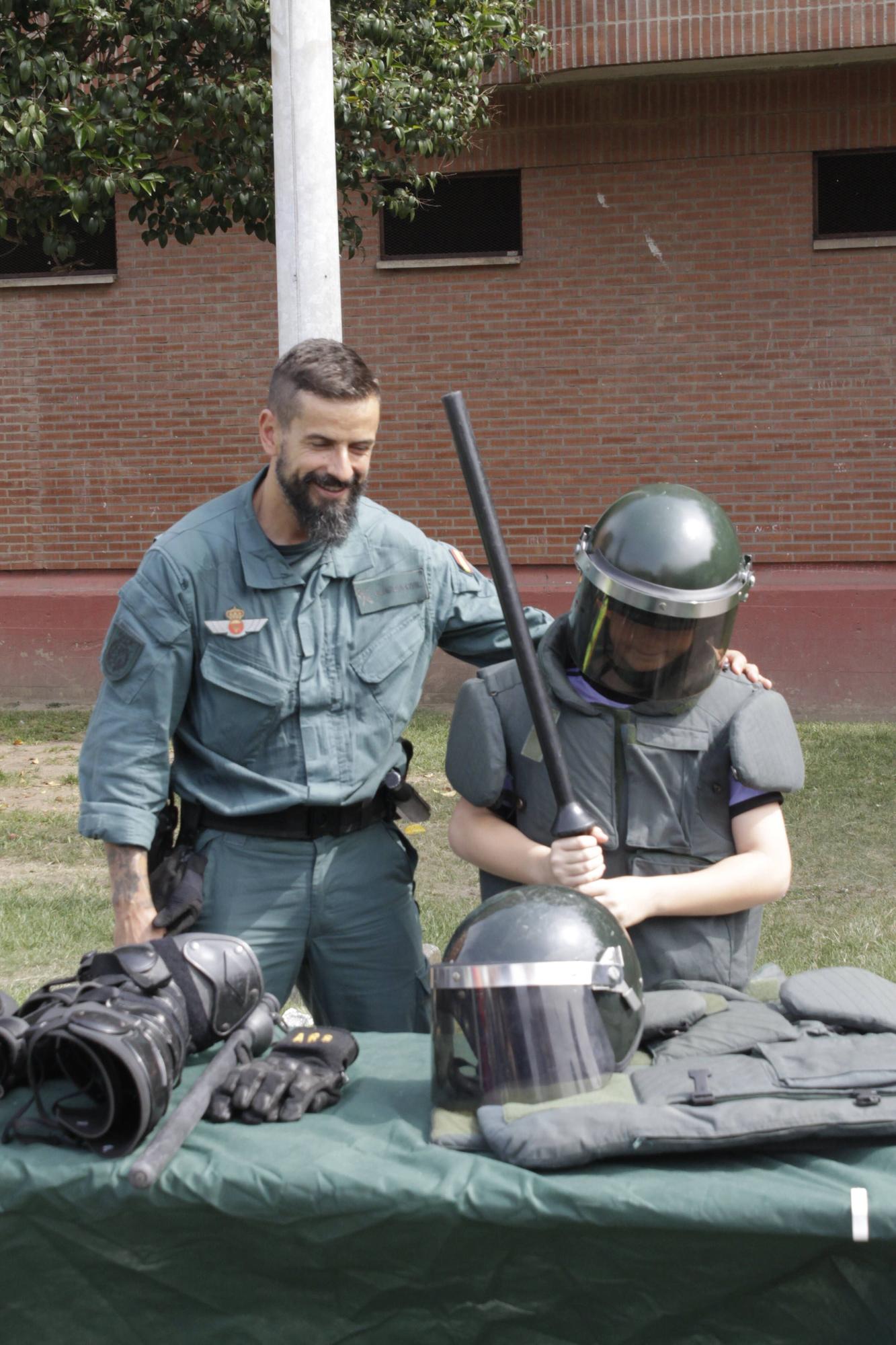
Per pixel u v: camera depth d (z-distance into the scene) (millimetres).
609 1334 1575
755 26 7984
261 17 6000
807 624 8570
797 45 7953
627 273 8734
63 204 6328
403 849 2648
